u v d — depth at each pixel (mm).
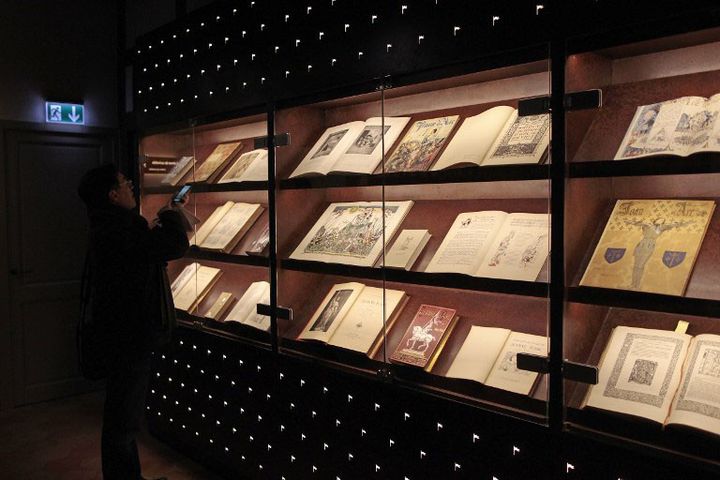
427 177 2316
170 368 3936
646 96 1894
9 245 4840
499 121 2227
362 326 2641
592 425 1847
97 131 5227
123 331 2951
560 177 1887
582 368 1853
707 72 1788
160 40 3924
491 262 2168
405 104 2678
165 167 4047
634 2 1689
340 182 2680
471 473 2160
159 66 3943
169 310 3105
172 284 4070
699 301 1652
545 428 1941
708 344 1744
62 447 4043
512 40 1976
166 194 3969
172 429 3961
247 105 3172
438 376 2262
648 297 1746
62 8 5023
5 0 4727
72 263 5199
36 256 4988
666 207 1886
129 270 2943
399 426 2408
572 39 1836
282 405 3004
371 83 2490
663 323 1877
